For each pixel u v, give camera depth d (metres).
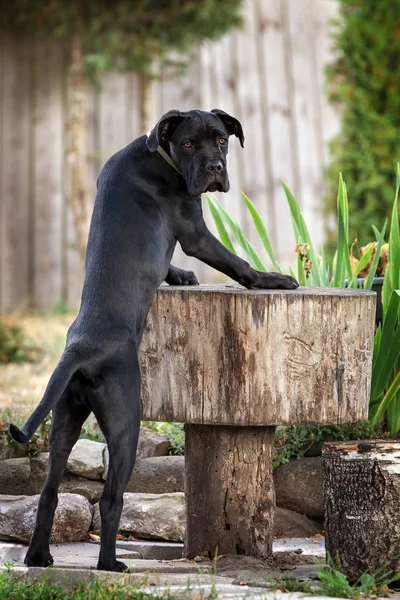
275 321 6.85
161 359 7.09
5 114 18.92
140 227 6.87
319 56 20.91
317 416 6.95
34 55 19.03
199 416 7.00
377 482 6.65
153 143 6.76
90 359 6.43
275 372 6.88
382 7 14.67
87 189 19.36
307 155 20.72
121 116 19.52
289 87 20.58
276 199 20.33
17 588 5.99
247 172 20.14
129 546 7.77
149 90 19.27
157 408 7.12
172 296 7.02
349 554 6.72
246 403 6.89
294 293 6.93
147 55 18.55
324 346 6.93
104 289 6.68
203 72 19.95
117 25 18.30
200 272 19.66
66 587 6.23
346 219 8.95
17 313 18.17
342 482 6.74
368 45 14.82
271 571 6.91
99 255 6.83
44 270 19.08
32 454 8.79
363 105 14.88
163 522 7.99
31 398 11.24
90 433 9.37
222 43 20.06
